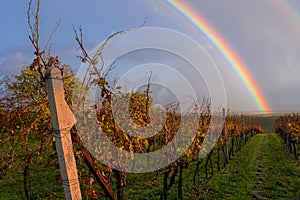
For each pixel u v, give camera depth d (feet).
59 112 9.14
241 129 76.43
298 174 35.06
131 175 29.81
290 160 48.42
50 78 9.04
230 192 26.11
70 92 10.87
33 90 10.12
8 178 27.43
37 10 9.27
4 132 9.98
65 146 9.24
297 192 26.73
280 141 91.30
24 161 11.35
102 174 12.45
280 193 26.55
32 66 9.25
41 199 23.63
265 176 33.94
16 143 10.50
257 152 61.21
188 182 29.27
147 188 26.03
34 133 10.81
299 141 55.06
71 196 9.24
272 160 47.96
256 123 148.97
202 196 24.66
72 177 9.34
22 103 10.07
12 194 24.93
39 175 30.66
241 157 51.80
